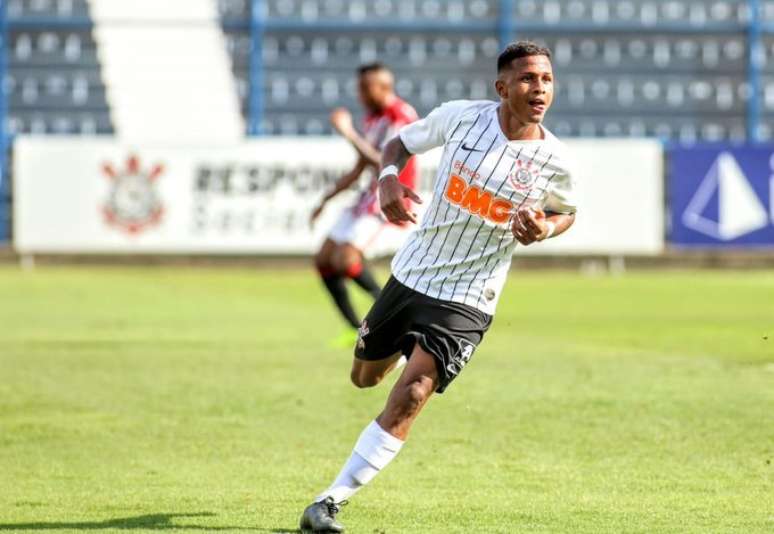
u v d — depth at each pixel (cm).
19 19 10288
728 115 10525
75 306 6366
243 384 3450
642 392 3253
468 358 1873
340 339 4450
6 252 9881
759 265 10044
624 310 6334
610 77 10494
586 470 2303
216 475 2264
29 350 4312
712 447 2516
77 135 10369
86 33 10325
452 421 2830
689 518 1912
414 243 1928
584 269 10012
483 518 1911
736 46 10481
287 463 2378
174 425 2802
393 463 2372
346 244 4341
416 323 1869
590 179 9550
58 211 9500
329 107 10431
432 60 10469
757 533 1811
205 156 9550
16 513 1945
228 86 10362
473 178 1866
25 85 10312
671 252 9606
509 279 9056
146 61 10344
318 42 10406
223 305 6519
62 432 2711
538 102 1830
